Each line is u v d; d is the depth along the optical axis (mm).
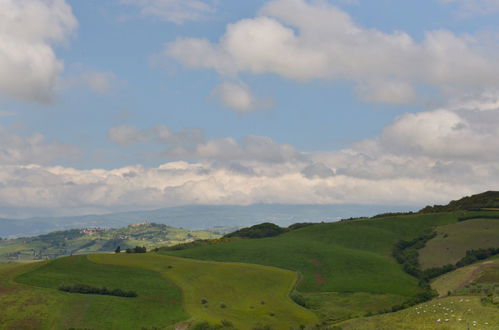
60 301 106812
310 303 132250
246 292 134500
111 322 97938
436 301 111688
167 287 131000
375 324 97750
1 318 93875
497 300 99438
